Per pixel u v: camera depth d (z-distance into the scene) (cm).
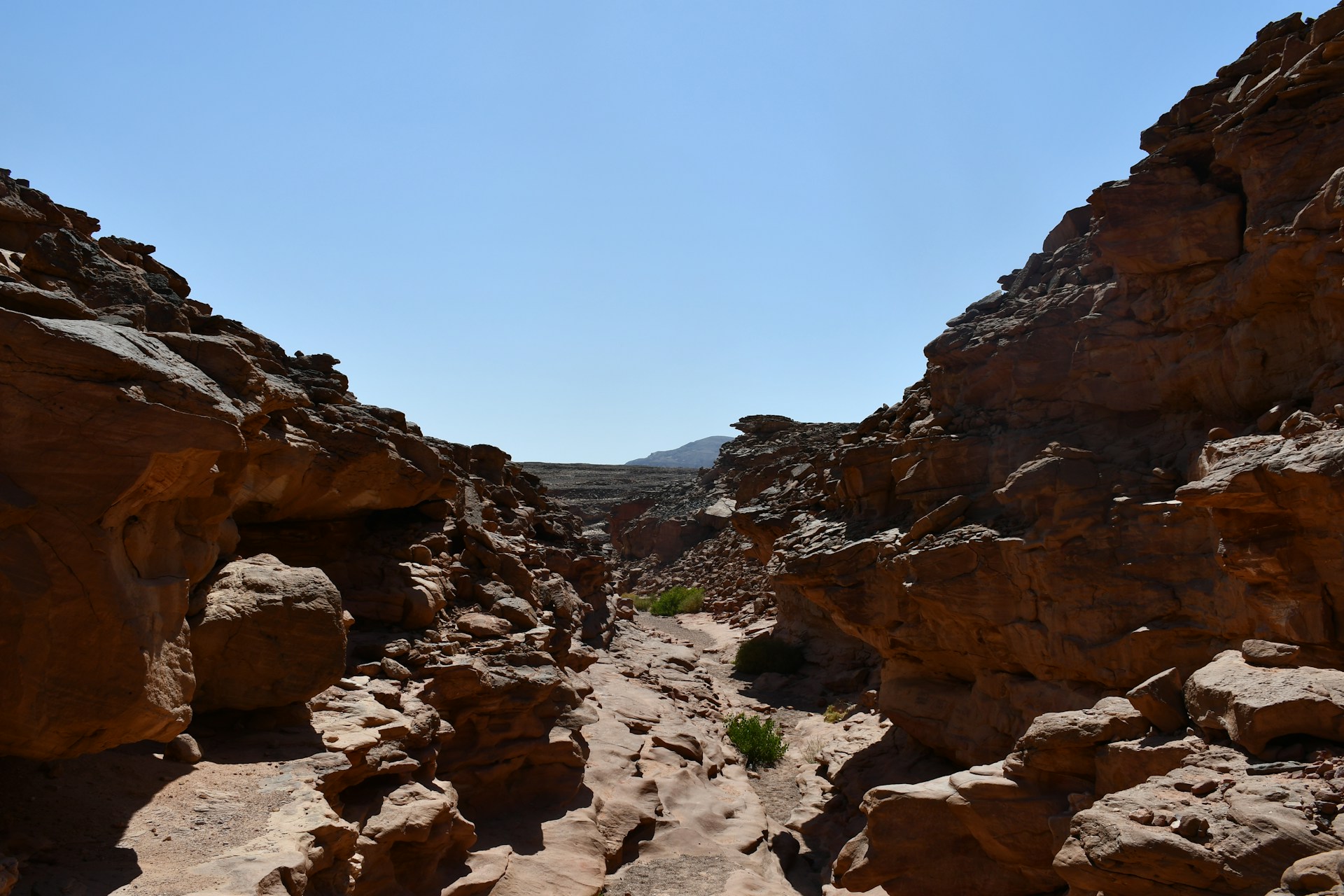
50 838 593
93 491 550
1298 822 530
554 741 1157
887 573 1328
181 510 698
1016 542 1108
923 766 1339
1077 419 1220
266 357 1102
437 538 1359
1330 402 863
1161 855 552
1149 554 1011
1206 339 1068
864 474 1506
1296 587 763
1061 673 1071
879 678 1980
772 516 2220
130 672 570
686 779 1352
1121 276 1186
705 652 2700
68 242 793
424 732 954
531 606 1417
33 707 536
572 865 1022
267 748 806
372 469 1195
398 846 845
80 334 554
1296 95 978
